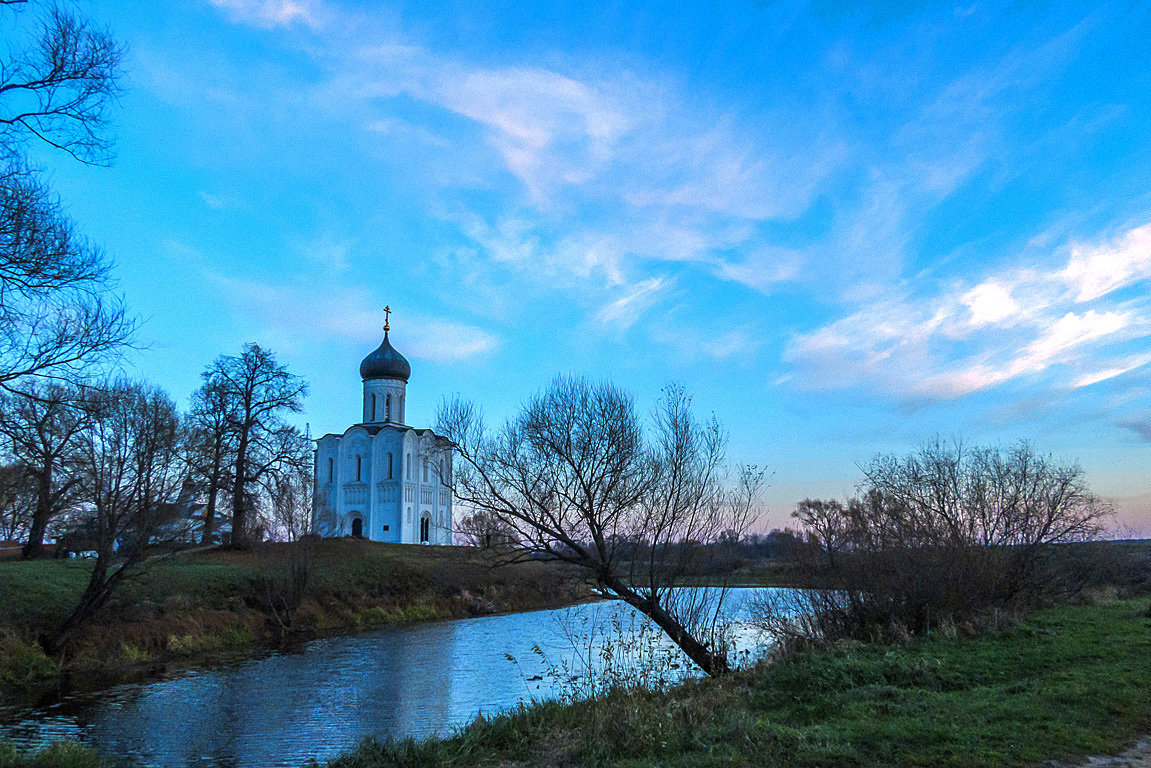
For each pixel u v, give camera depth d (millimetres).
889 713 11742
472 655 30562
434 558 58031
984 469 25172
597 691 15414
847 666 14656
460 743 12930
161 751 16938
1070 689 12164
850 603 20594
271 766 15695
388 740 13578
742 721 11102
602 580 19422
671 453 19625
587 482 19406
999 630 18938
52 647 26094
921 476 23906
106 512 27891
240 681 25250
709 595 19703
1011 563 24328
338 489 83188
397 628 41406
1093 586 31469
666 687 15828
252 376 50312
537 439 19812
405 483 81375
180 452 31328
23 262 13641
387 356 87812
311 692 23391
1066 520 24969
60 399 16156
